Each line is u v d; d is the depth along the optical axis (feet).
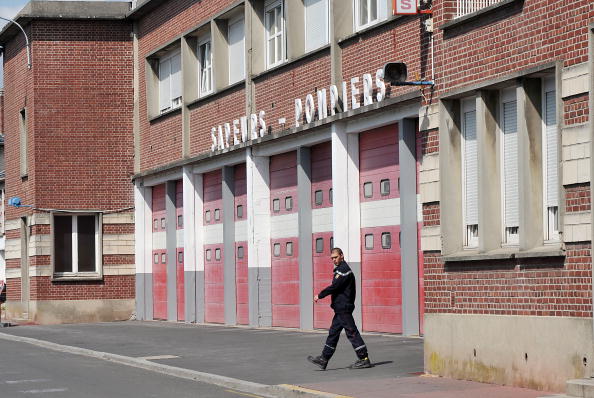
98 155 129.70
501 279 52.37
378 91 77.92
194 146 114.52
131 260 130.31
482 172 54.13
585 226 46.60
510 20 51.90
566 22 47.96
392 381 54.80
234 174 107.45
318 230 91.15
